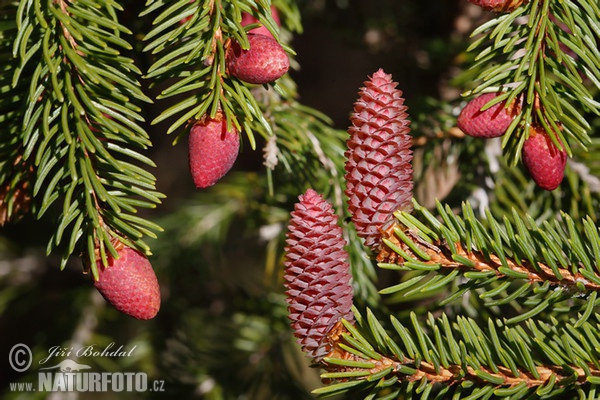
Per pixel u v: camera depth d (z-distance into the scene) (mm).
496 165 583
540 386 439
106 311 822
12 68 485
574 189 561
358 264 558
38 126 473
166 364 763
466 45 648
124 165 460
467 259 444
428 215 447
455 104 593
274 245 673
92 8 473
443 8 690
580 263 456
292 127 550
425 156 593
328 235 437
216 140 447
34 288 858
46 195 460
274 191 651
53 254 870
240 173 769
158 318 810
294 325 443
